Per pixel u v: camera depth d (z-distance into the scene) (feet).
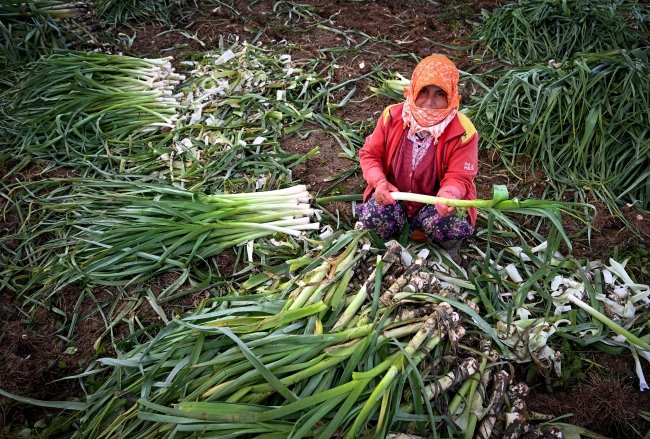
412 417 7.20
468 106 13.66
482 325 8.11
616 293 9.43
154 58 15.72
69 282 9.52
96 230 10.37
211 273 9.89
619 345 8.80
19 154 12.20
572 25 15.03
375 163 9.37
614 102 12.26
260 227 10.39
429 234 9.57
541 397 8.33
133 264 9.82
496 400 7.58
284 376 7.47
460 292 9.36
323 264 8.93
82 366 8.65
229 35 16.71
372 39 16.55
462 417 7.48
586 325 8.96
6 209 11.11
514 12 15.65
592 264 10.06
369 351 7.60
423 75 8.29
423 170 9.19
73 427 7.87
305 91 14.25
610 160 11.98
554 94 12.37
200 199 10.60
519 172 12.30
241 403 7.14
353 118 13.71
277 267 9.67
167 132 13.07
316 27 17.21
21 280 9.82
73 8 16.33
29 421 8.06
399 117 9.02
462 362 7.81
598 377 8.47
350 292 8.84
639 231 11.00
